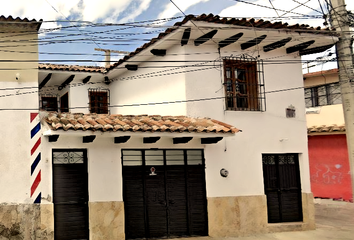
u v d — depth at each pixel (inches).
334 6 422.6
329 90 778.8
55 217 375.2
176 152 433.7
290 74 501.0
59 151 384.8
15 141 370.0
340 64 418.3
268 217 468.1
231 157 453.1
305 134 498.9
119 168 402.9
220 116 456.1
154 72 504.1
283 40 469.7
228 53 470.3
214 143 438.0
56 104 630.5
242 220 445.7
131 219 406.0
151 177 419.2
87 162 392.5
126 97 567.2
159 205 418.0
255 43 467.8
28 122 376.5
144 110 521.7
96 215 386.0
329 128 685.9
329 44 494.0
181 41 446.6
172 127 391.5
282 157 487.8
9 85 378.3
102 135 373.7
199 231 429.4
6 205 358.3
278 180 480.1
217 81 461.7
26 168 368.8
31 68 387.9
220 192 441.7
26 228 360.2
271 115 480.7
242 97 478.3
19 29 388.5
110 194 395.2
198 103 448.8
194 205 430.9
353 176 405.1
